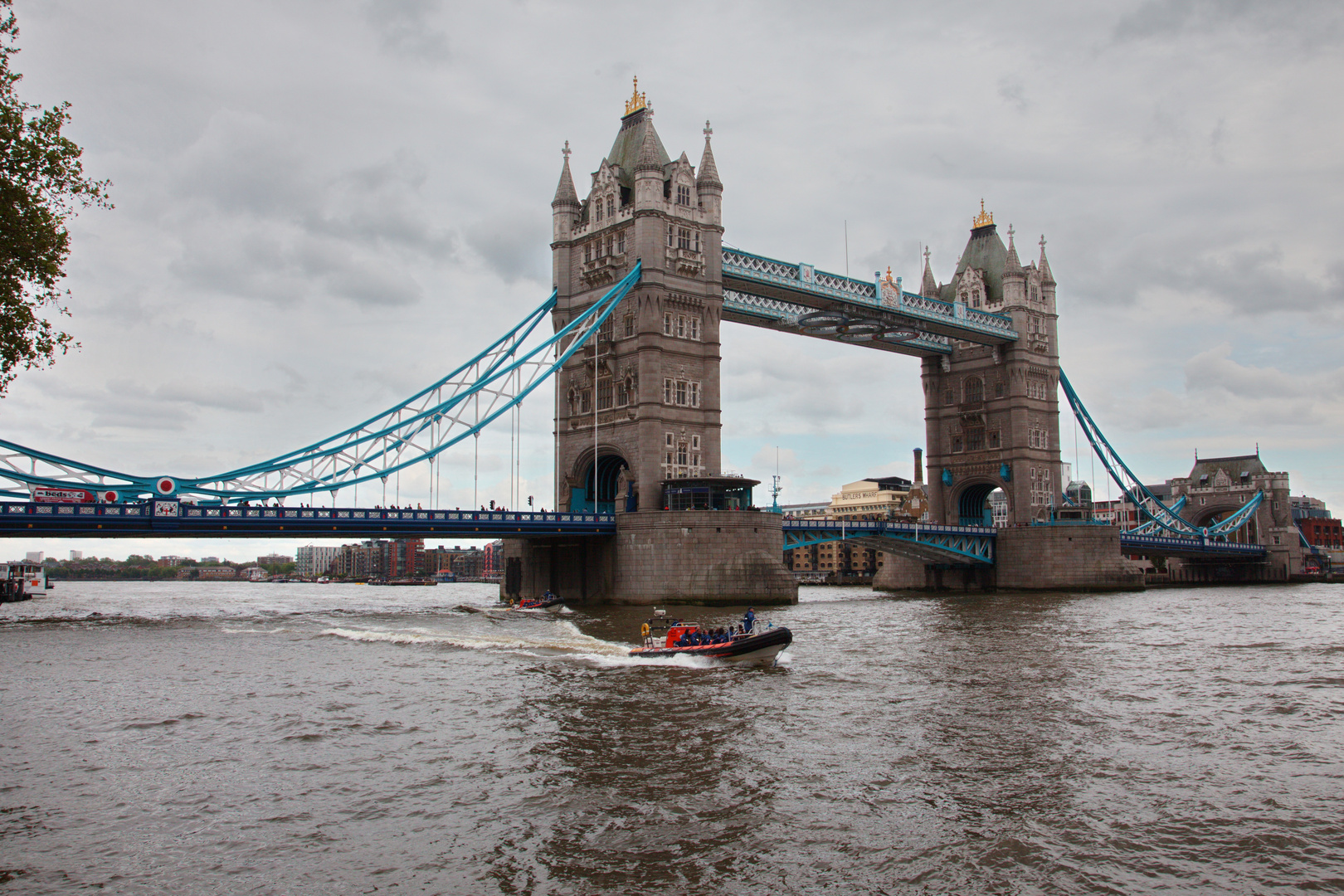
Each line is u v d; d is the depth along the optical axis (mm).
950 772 29406
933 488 151000
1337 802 26656
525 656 53812
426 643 61094
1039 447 144625
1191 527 170000
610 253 109000
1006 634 67125
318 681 45750
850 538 117875
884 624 75312
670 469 103125
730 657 50500
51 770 30172
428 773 29359
